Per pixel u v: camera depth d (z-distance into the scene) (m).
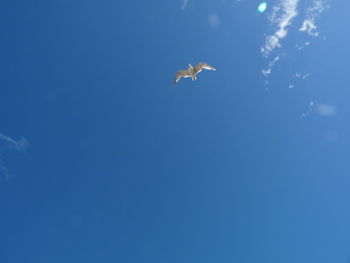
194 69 39.03
